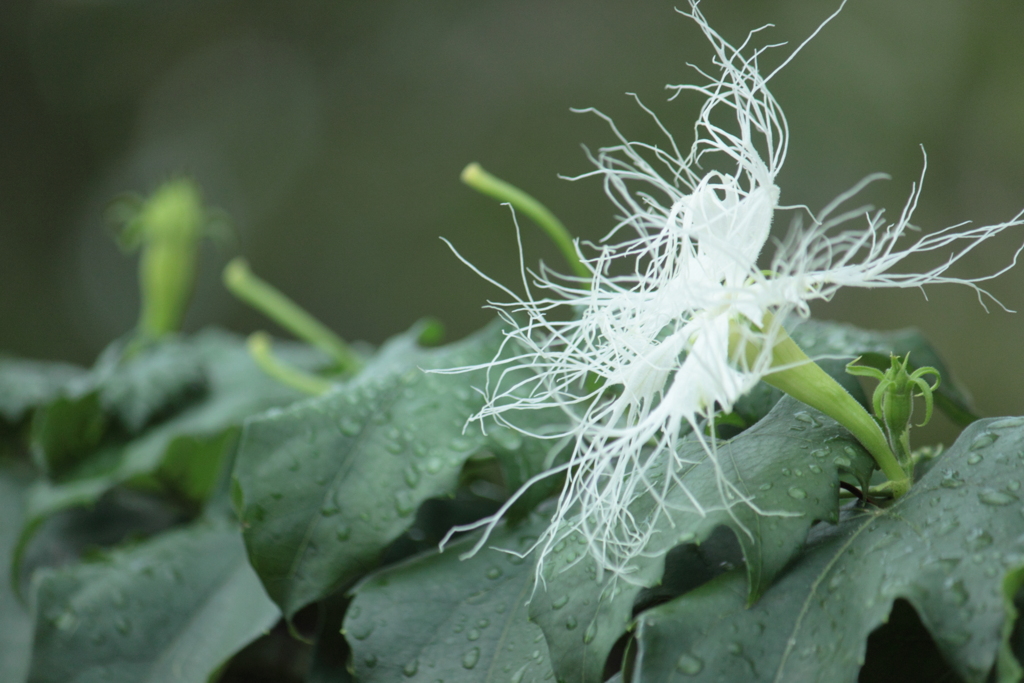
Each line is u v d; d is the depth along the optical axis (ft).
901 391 1.60
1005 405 6.32
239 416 2.27
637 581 1.56
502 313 1.67
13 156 8.86
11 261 8.59
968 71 7.35
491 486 2.06
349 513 1.75
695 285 1.57
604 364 1.70
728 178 1.62
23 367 2.87
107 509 2.39
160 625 1.88
